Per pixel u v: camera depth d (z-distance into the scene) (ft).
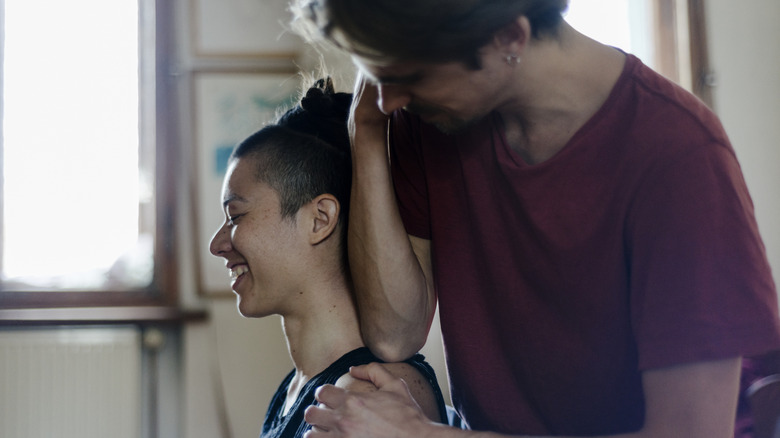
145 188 12.64
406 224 4.14
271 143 4.14
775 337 3.06
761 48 11.73
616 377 3.58
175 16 12.71
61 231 12.43
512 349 3.84
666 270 3.17
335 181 4.13
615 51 3.49
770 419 5.14
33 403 11.72
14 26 12.76
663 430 3.19
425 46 2.83
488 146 3.74
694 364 3.12
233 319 12.30
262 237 4.07
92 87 12.74
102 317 11.89
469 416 4.12
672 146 3.19
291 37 12.62
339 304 4.14
